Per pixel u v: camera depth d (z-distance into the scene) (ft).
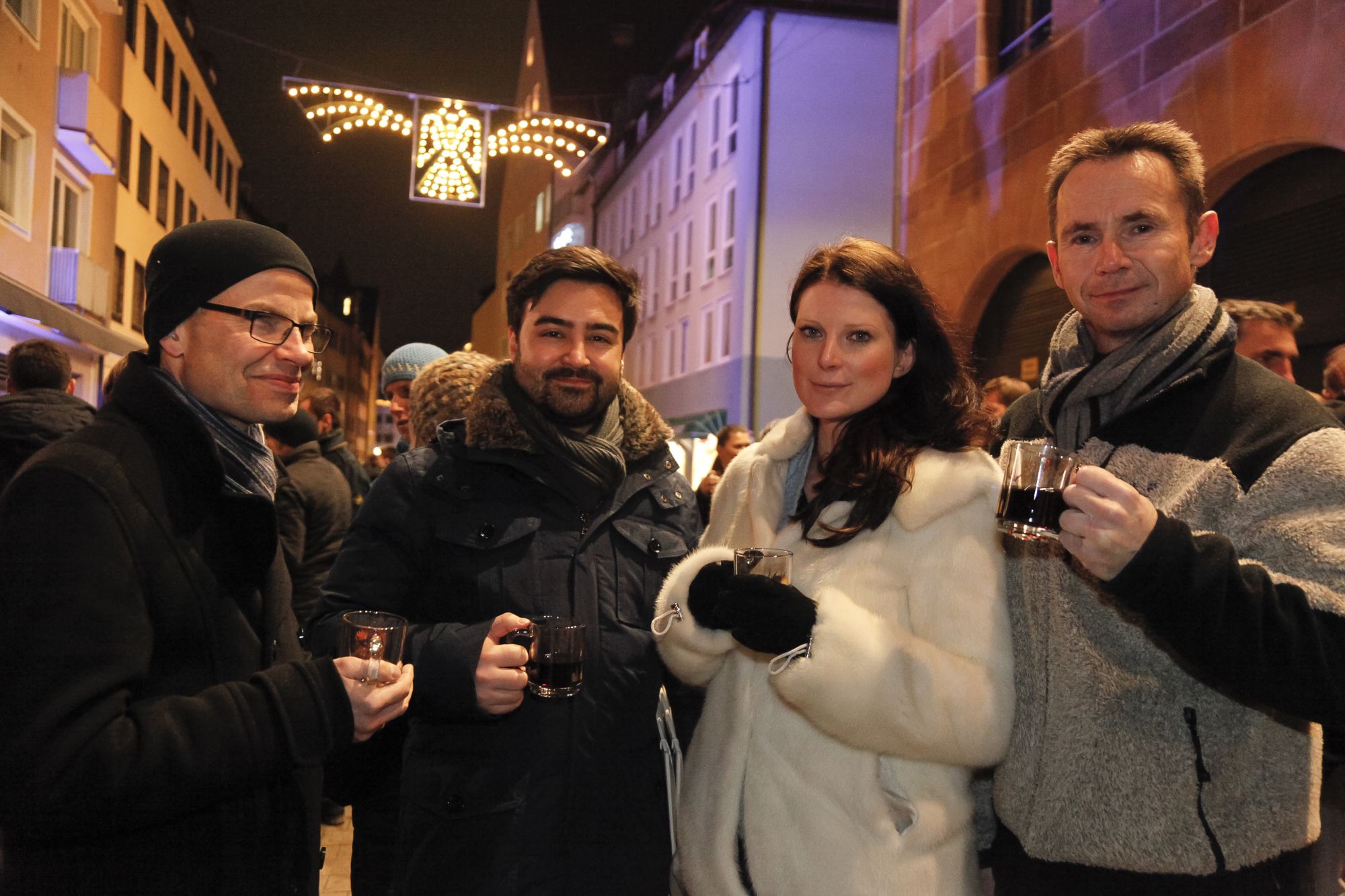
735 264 56.13
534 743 5.70
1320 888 7.39
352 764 6.48
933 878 4.89
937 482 5.19
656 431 6.59
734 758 5.42
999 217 26.48
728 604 4.94
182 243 4.62
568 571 5.98
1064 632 5.00
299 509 12.41
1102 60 22.45
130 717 3.81
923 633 5.01
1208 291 5.23
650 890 5.77
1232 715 4.70
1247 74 18.29
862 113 55.21
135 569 4.02
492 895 5.48
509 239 134.00
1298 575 4.37
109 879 3.93
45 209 38.83
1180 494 4.79
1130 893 4.75
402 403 12.59
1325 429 4.60
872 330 5.54
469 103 33.63
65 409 11.98
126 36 51.85
